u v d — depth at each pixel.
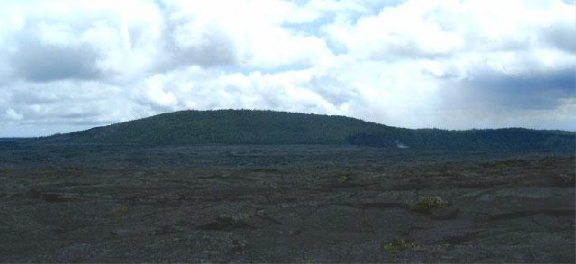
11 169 56.78
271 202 29.38
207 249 18.27
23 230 23.34
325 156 87.88
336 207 25.88
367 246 18.28
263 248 18.70
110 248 18.75
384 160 71.81
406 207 25.70
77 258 17.53
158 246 18.78
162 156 93.50
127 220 25.39
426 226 22.28
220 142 153.12
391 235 20.77
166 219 24.62
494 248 16.89
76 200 32.09
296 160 78.38
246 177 45.00
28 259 17.89
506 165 42.47
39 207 28.55
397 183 35.00
